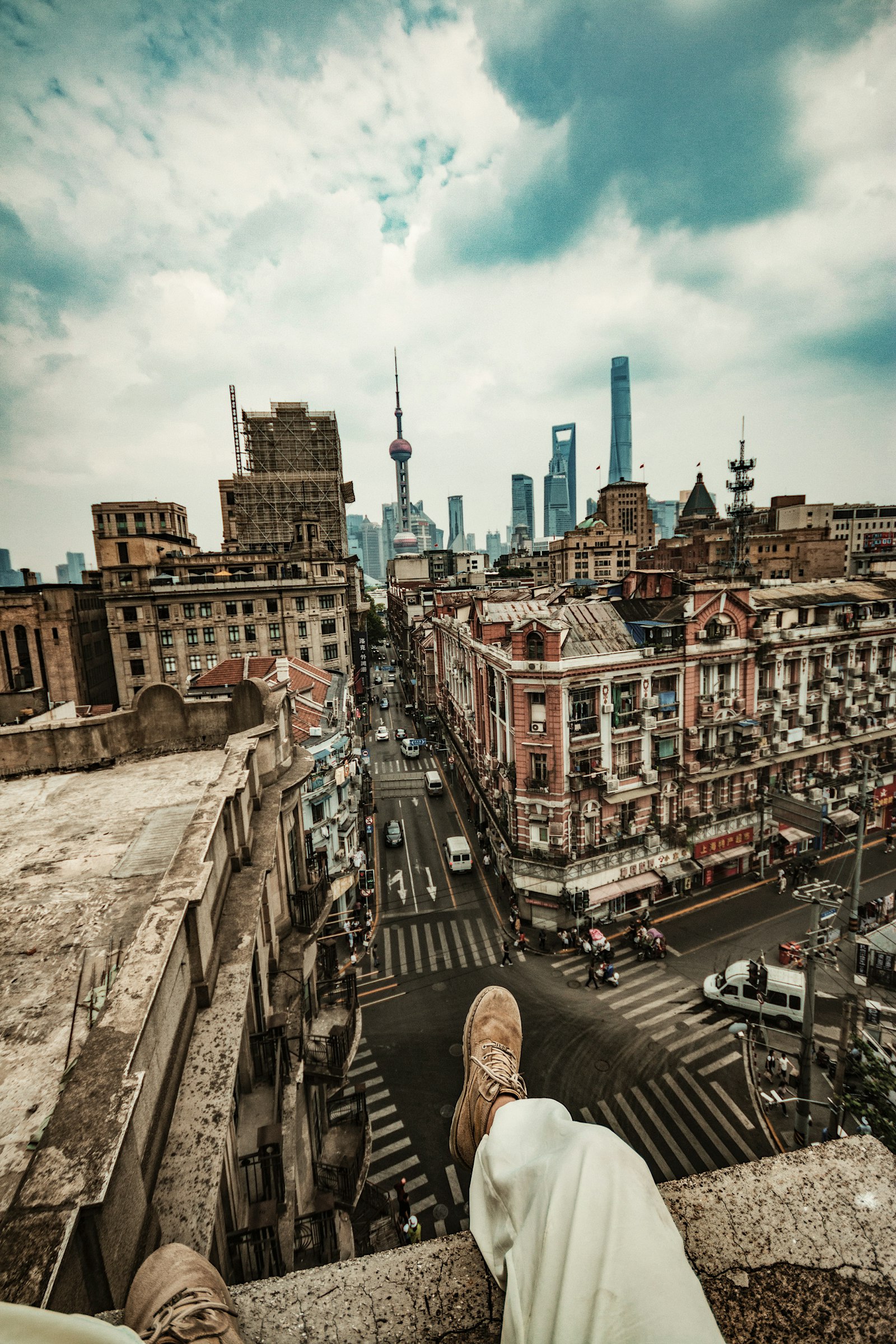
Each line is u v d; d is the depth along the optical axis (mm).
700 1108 22984
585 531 123500
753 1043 25641
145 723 12047
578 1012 28047
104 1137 3285
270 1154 7371
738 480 59094
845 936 27281
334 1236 10266
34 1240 2695
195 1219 3898
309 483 89000
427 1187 20234
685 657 34438
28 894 6824
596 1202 1367
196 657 63188
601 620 35531
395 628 143250
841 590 45000
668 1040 26109
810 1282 2031
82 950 5809
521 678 32094
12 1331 1059
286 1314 2008
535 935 34062
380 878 41375
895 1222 2201
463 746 52281
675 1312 1097
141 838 8109
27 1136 3752
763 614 36875
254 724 11898
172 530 95188
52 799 9625
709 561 83750
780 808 24844
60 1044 4637
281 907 11484
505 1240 1731
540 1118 2092
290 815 12336
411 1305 2018
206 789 8938
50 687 64500
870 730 42062
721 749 35875
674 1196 2287
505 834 36438
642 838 34500
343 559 88000
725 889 37500
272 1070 8562
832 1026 25469
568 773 32156
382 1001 29562
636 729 33688
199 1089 4875
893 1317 1960
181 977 5344
